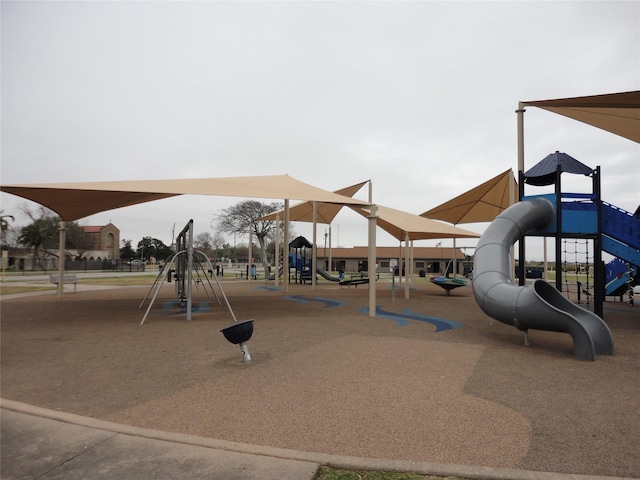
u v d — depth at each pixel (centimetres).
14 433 365
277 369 592
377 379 545
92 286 2462
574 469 308
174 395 477
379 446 345
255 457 320
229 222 4147
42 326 966
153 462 311
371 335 872
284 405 443
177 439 352
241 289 2277
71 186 969
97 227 8325
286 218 2094
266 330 924
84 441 348
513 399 470
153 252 8794
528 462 319
